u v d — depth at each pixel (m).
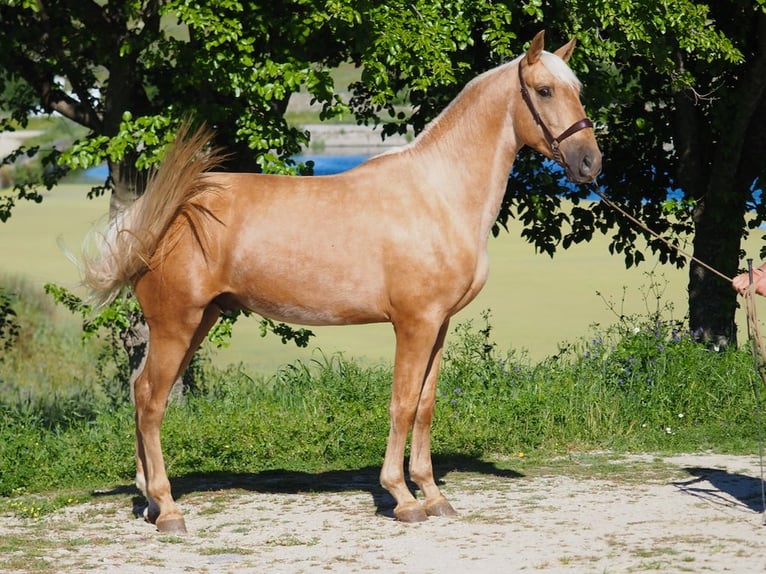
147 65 9.97
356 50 10.02
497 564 5.66
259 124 9.96
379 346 16.77
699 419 10.12
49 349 16.20
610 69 11.68
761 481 7.47
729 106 12.08
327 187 6.64
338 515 6.95
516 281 22.67
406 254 6.46
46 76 11.95
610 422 9.63
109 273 6.53
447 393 10.12
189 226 6.51
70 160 9.64
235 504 7.34
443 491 7.61
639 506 7.04
